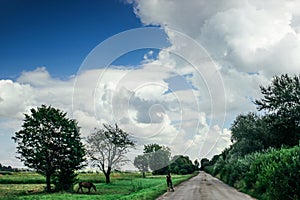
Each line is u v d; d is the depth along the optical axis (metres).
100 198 26.58
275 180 18.55
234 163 41.84
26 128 39.19
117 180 50.59
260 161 27.72
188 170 94.38
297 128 40.56
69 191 37.09
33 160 38.56
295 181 17.52
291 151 19.75
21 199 27.52
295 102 40.72
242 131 43.94
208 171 119.06
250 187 27.95
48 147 39.12
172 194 27.48
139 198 22.80
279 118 40.78
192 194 26.77
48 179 39.25
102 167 45.50
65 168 39.03
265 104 41.72
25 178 55.38
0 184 50.81
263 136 42.72
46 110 40.19
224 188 34.66
